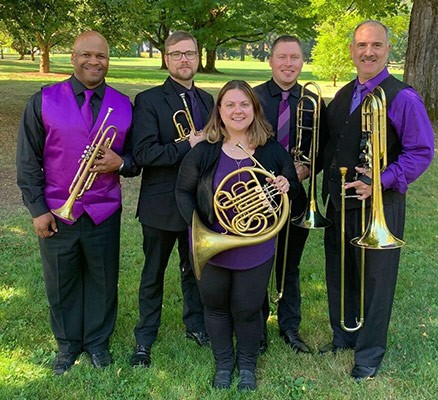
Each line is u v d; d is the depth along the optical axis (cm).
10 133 1066
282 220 268
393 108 276
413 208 657
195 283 352
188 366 321
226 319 302
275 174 285
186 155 286
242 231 267
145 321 337
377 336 306
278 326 368
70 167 290
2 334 354
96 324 325
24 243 518
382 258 292
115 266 321
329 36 2419
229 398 290
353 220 304
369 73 285
